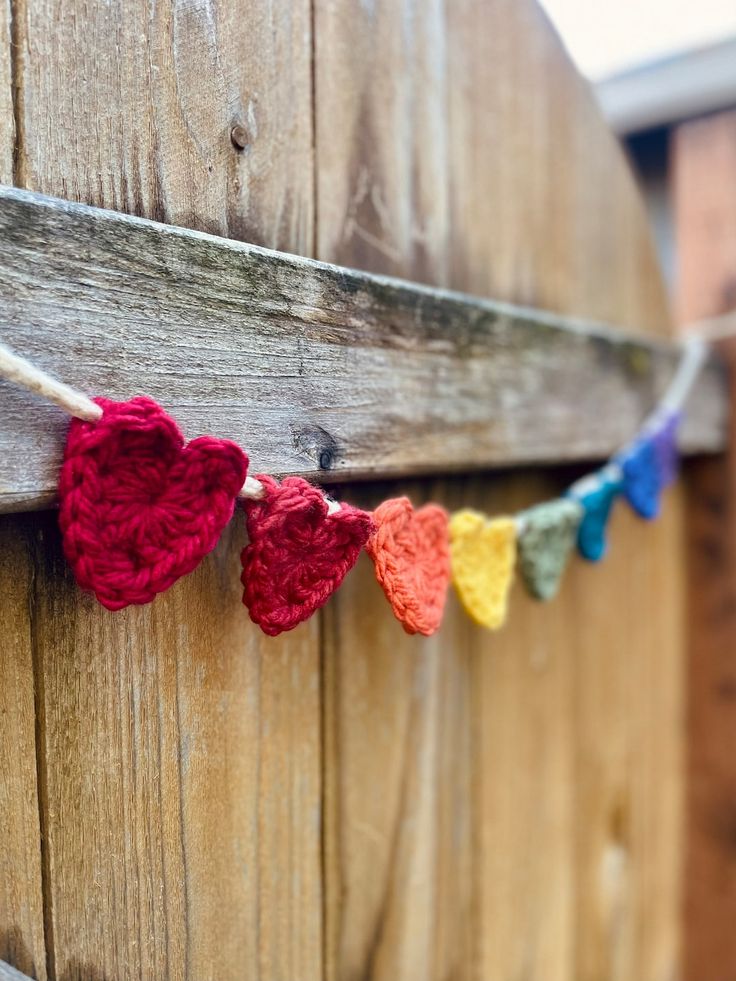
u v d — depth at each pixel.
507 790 0.55
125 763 0.32
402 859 0.47
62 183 0.28
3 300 0.25
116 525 0.27
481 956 0.54
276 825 0.39
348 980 0.44
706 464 0.73
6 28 0.26
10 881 0.29
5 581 0.28
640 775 0.72
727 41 0.67
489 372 0.44
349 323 0.35
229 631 0.35
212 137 0.32
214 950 0.36
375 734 0.44
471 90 0.45
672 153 0.74
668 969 0.77
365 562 0.43
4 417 0.25
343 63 0.37
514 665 0.55
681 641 0.76
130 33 0.29
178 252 0.29
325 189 0.37
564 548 0.46
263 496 0.30
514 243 0.50
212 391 0.30
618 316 0.62
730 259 0.69
